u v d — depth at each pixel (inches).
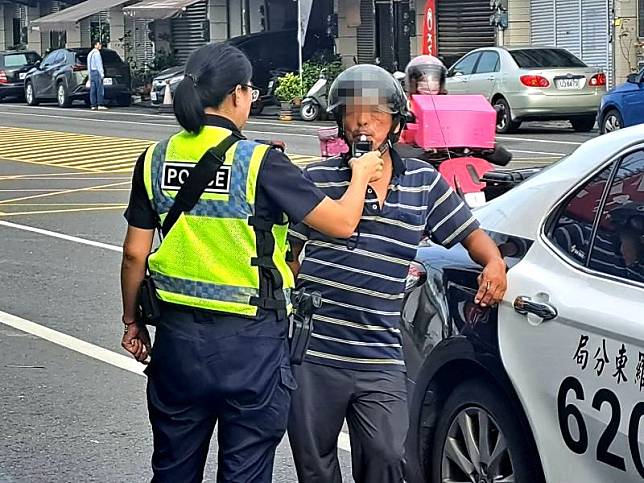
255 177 265.3
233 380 266.5
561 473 283.1
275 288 268.5
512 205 321.7
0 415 458.0
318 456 298.7
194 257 267.3
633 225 278.1
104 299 652.7
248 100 275.4
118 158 1397.6
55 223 920.9
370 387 292.4
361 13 2224.4
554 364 284.2
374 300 291.0
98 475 398.3
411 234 292.0
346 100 291.0
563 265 293.6
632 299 267.0
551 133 1504.7
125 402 474.0
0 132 1782.7
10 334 580.1
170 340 270.1
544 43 1905.8
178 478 280.5
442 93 530.0
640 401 255.4
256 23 2508.6
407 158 299.4
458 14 2060.8
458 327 321.1
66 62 2342.5
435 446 337.4
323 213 267.4
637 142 288.0
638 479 256.7
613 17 1739.7
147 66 2551.7
